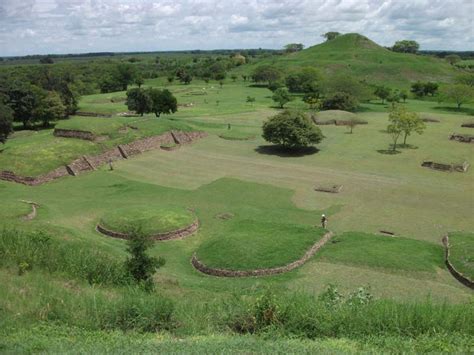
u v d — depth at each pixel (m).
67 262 18.44
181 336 12.05
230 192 43.12
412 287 22.47
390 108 91.25
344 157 54.97
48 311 13.01
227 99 115.44
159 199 41.53
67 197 42.59
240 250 27.53
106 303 13.58
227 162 54.47
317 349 10.36
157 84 157.50
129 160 56.31
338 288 22.28
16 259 17.95
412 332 11.92
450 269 25.34
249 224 32.69
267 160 54.78
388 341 11.14
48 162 50.34
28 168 48.91
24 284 15.31
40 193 43.97
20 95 80.94
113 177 49.44
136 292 15.47
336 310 13.00
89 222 35.28
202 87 142.88
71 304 13.55
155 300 13.69
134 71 149.75
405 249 27.77
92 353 9.98
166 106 83.62
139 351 10.14
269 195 42.00
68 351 10.15
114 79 146.12
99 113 91.12
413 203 38.75
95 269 18.00
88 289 15.88
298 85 128.50
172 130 65.69
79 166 51.69
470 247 26.94
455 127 72.00
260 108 98.12
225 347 10.37
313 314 12.55
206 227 34.62
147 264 18.59
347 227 33.72
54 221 34.00
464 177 45.81
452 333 11.66
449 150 56.84
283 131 57.03
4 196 42.59
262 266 25.72
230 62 198.50
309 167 51.09
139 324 12.55
